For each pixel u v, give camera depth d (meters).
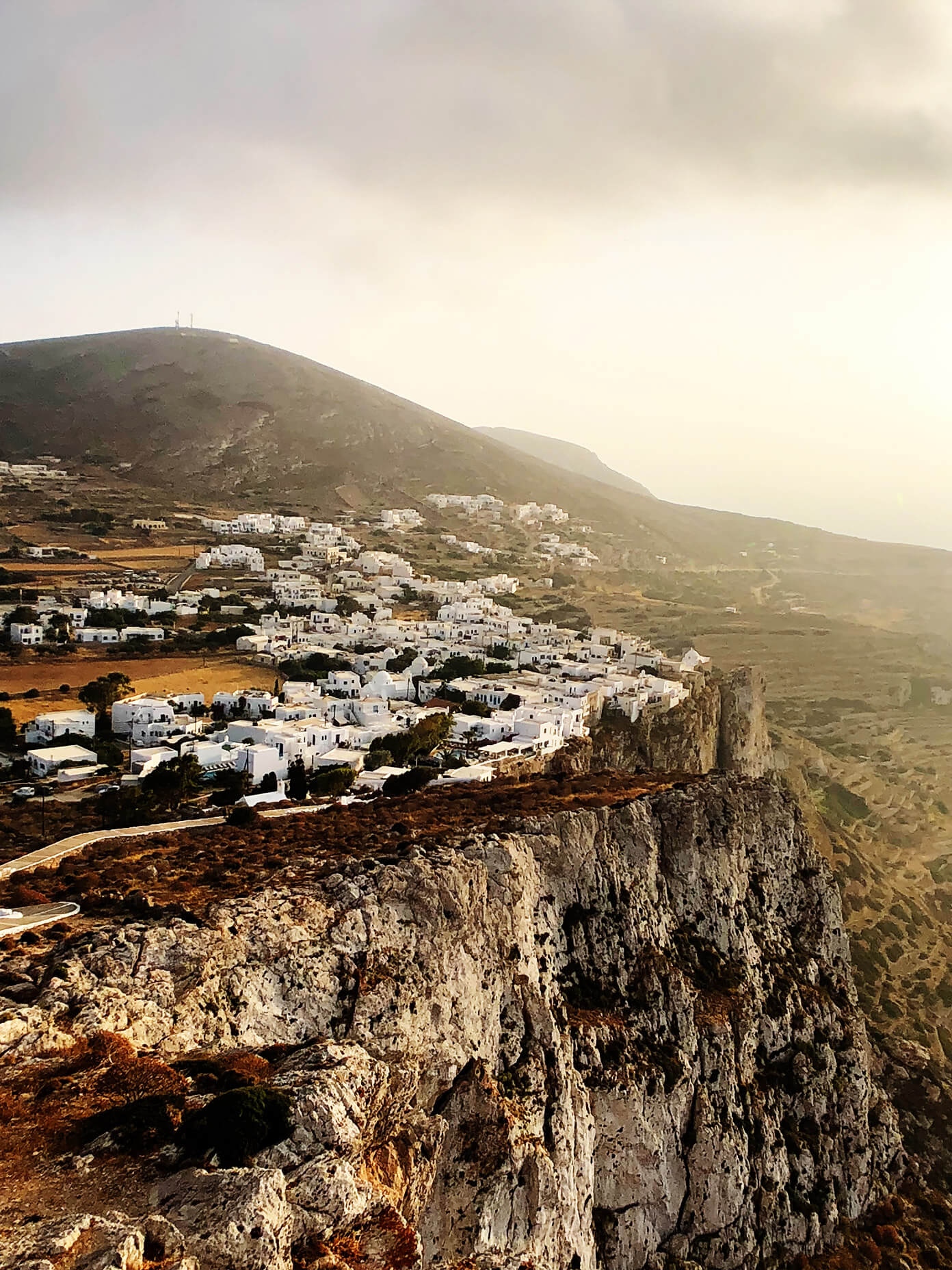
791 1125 74.88
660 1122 63.72
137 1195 26.53
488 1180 46.53
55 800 94.94
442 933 53.50
